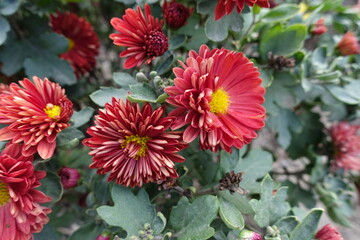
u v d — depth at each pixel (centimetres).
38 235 21
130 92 18
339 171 31
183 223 17
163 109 16
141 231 17
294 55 24
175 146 16
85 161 27
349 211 30
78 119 19
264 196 19
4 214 17
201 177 24
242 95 18
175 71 15
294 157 32
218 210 18
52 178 19
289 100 24
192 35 22
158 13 23
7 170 16
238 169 21
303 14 27
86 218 25
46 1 28
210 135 15
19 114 15
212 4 20
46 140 16
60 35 27
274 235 18
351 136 29
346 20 29
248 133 17
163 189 19
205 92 15
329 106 31
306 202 30
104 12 38
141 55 18
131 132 16
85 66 31
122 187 18
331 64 27
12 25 26
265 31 24
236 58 17
